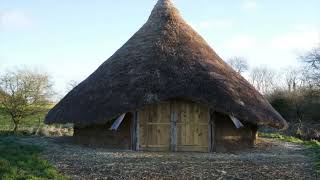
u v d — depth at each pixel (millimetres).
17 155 13633
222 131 16547
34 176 11086
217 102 15859
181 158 14289
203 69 16906
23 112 31391
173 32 18547
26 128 28750
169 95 15859
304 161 14125
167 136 16375
